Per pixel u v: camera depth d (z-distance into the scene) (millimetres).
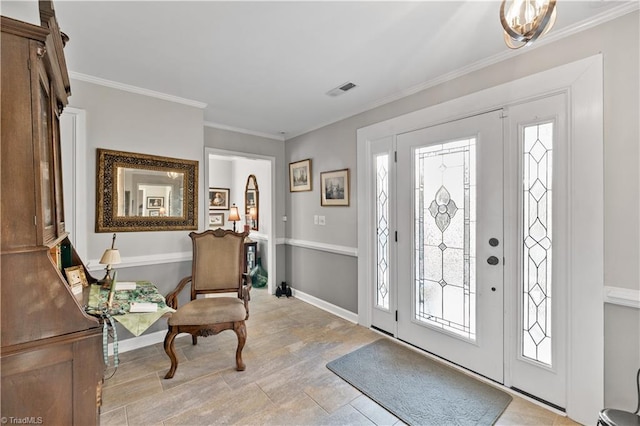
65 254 1983
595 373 1614
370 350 2564
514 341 1966
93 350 1175
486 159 2090
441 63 2143
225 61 2123
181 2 1492
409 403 1859
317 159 3740
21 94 998
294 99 2859
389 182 2805
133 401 1879
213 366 2309
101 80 2408
